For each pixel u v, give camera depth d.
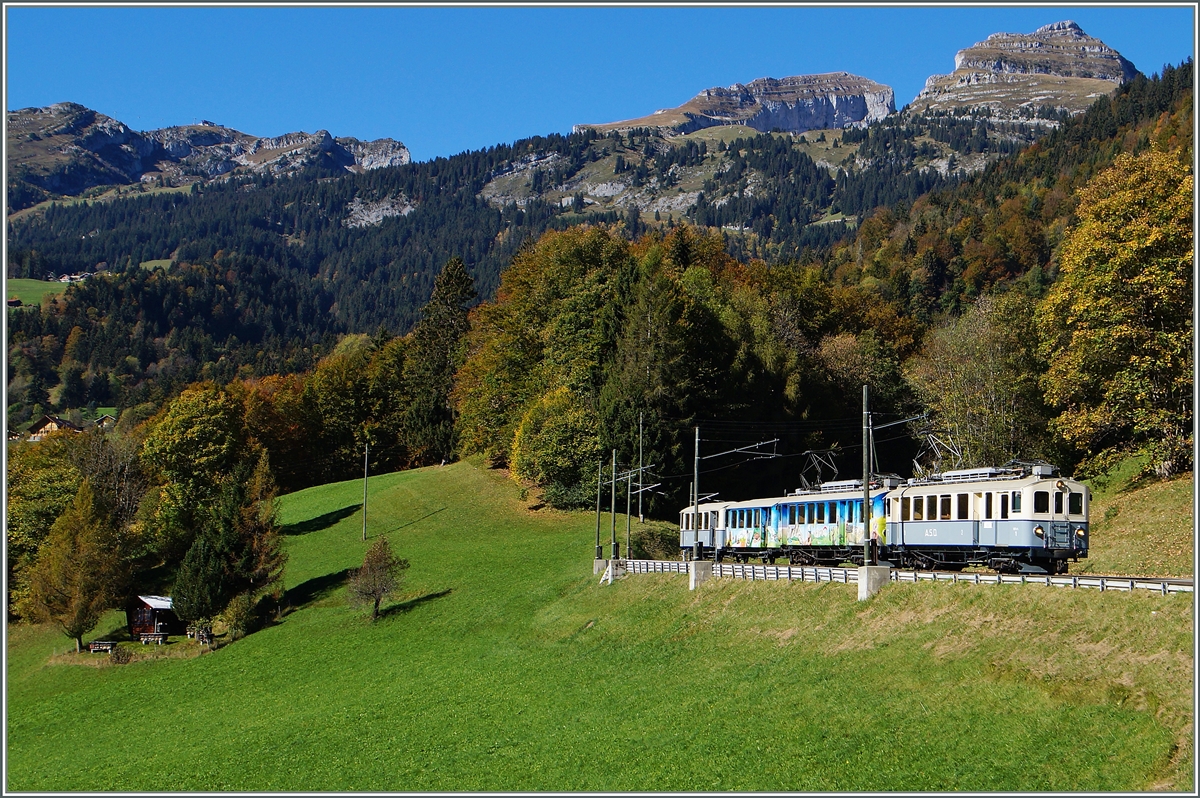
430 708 52.66
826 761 34.75
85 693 69.44
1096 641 35.56
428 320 151.88
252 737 52.75
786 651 46.91
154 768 50.09
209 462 110.25
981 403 81.06
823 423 107.00
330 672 65.69
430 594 79.69
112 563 82.44
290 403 146.88
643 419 93.56
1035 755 31.28
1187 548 54.53
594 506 100.75
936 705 36.44
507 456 117.06
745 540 70.38
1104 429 65.25
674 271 125.06
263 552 82.94
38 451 107.19
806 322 126.75
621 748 40.78
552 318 114.12
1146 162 61.41
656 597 62.66
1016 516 48.56
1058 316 64.62
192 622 79.81
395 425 148.50
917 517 54.41
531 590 74.88
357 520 109.06
